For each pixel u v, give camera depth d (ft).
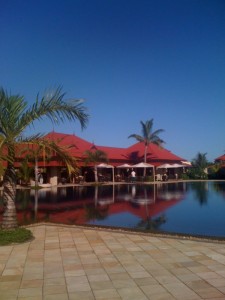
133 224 45.42
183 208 61.16
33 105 34.53
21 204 68.33
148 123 174.91
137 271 22.57
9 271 23.03
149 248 28.53
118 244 30.22
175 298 18.04
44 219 49.96
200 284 19.92
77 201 73.67
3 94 33.94
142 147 192.34
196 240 31.09
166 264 23.94
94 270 22.98
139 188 114.73
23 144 34.60
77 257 26.27
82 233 35.37
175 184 139.44
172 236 32.99
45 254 27.32
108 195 88.12
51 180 122.21
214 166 199.00
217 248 28.04
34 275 22.16
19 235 31.68
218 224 45.06
